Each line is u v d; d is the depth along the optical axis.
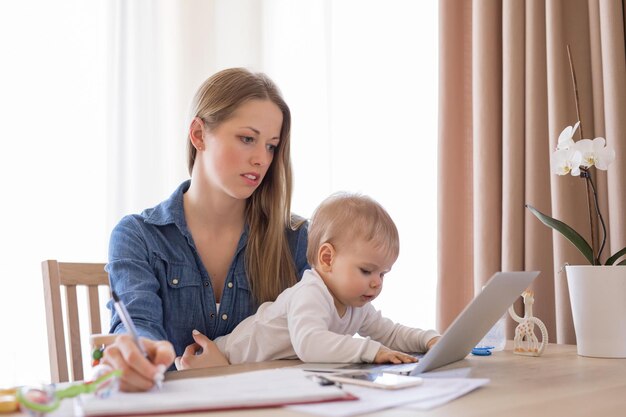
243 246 1.54
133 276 1.36
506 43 2.09
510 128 2.05
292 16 2.90
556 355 1.25
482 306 0.99
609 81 1.86
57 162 2.65
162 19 2.91
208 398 0.69
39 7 2.67
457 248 2.21
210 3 2.98
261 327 1.31
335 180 2.74
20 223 2.57
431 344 1.29
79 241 2.67
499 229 2.10
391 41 2.66
